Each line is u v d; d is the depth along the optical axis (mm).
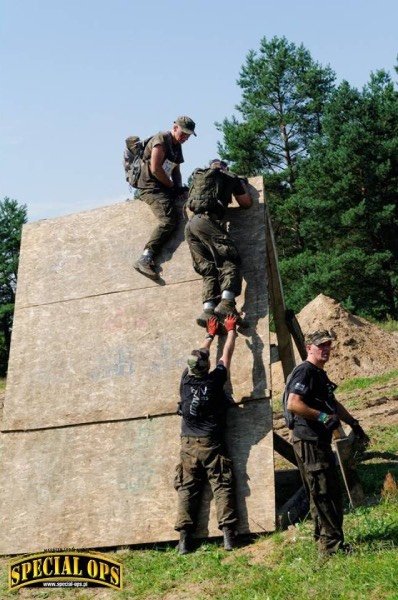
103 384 8766
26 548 8258
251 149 47938
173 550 7766
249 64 50625
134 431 8453
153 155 8750
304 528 7371
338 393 16297
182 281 8875
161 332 8750
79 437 8625
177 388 8445
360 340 18516
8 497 8570
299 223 45344
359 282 38656
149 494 8117
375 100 40000
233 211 8820
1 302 59156
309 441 6410
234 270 8180
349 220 37562
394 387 15578
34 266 9672
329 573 6113
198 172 8375
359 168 38219
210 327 8234
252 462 7805
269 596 6027
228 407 8086
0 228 59031
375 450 10305
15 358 9242
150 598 6820
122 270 9227
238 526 7617
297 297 39250
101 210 9719
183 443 7812
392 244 39094
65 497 8391
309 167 40625
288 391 6535
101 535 8094
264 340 8203
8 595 7566
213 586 6660
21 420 8898
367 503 7848
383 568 5867
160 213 8906
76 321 9180
